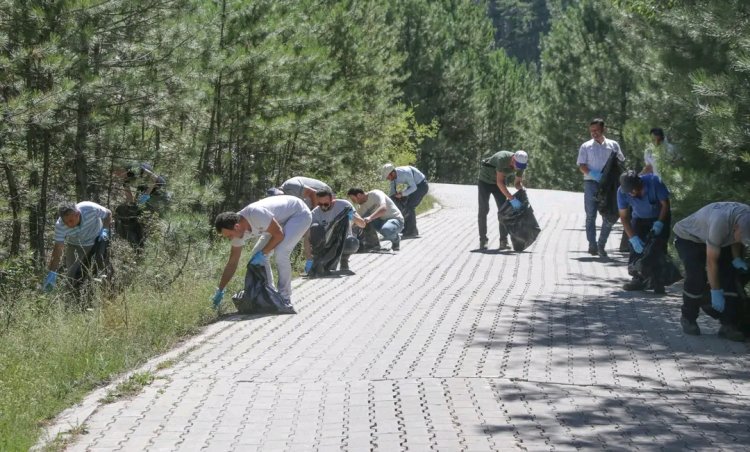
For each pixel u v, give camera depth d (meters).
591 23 58.06
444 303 15.33
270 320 14.06
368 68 32.22
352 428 8.58
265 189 24.94
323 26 28.47
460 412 9.08
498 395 9.73
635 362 11.38
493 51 78.38
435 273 18.66
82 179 17.48
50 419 9.09
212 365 11.24
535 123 66.69
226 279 14.37
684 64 17.25
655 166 17.02
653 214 16.25
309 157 26.16
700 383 10.44
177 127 19.92
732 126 14.20
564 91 60.00
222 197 18.59
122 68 17.33
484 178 22.20
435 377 10.54
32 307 13.69
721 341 12.57
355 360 11.45
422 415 8.98
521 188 21.97
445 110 64.12
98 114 16.67
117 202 18.45
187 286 15.75
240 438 8.36
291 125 22.20
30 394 9.57
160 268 16.61
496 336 12.80
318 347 12.20
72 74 16.19
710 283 12.51
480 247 22.36
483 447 7.93
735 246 12.62
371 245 21.89
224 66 19.73
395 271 18.94
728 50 16.48
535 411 9.12
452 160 67.88
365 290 16.64
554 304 15.21
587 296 15.99
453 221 29.16
